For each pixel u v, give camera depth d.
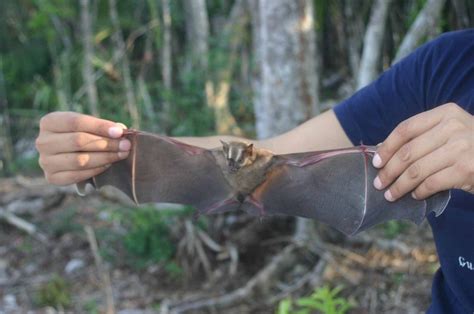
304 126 0.97
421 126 0.70
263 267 2.04
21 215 2.54
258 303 1.87
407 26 2.23
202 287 2.00
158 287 2.01
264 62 2.03
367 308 1.79
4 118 3.41
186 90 2.81
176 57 3.55
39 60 3.62
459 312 0.93
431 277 1.87
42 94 3.30
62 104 3.17
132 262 2.12
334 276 1.90
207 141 0.94
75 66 3.35
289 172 0.89
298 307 1.83
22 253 2.26
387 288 1.85
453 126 0.69
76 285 2.04
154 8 3.17
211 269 2.05
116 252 2.20
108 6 3.39
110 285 2.02
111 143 0.84
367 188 0.86
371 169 0.86
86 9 3.05
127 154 0.86
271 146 0.95
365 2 2.45
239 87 3.03
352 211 0.87
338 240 2.07
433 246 2.00
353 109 0.95
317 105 2.04
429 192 0.70
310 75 2.00
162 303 1.90
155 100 3.46
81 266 2.14
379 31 1.98
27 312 1.90
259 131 2.13
